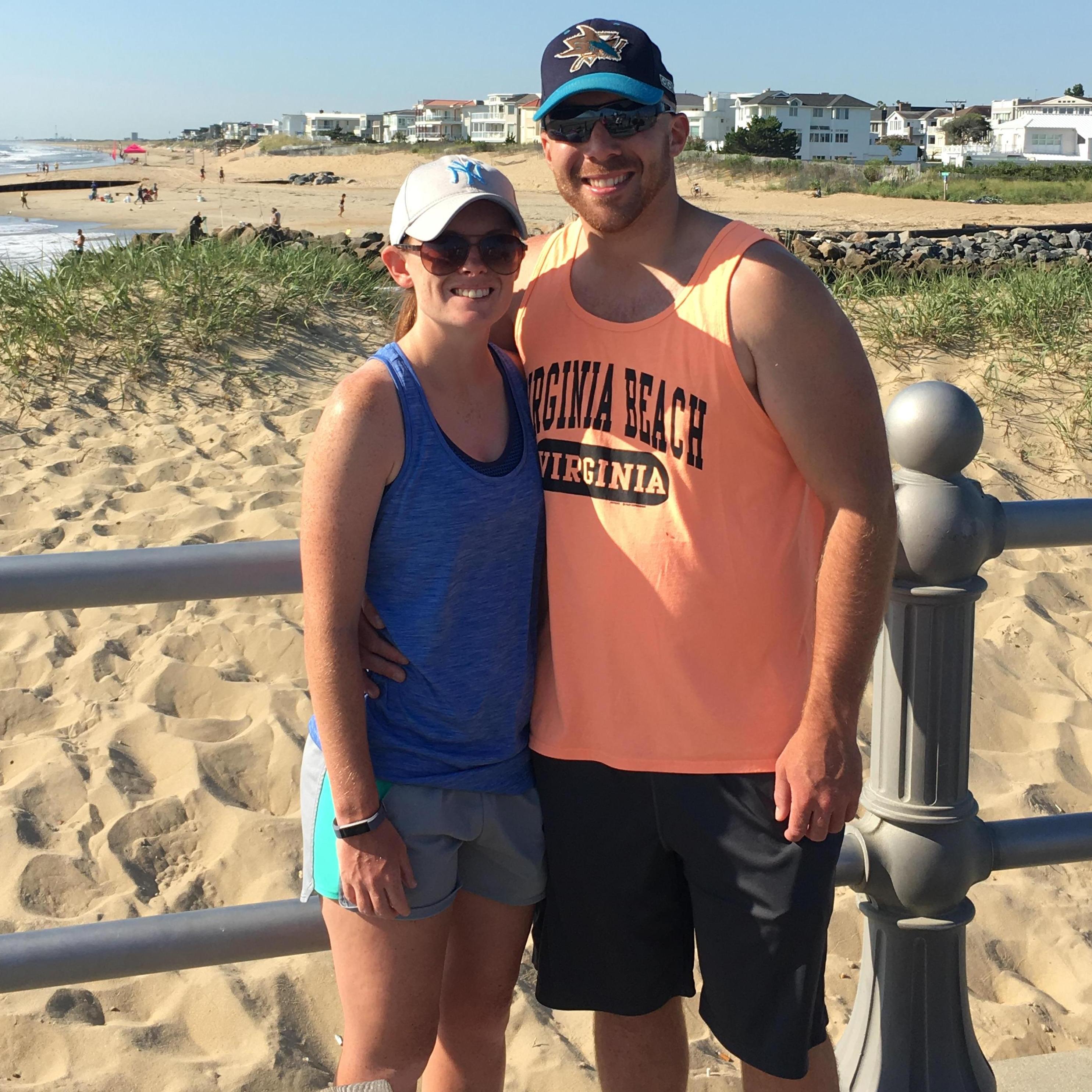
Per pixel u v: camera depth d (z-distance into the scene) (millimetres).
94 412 7234
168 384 7582
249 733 4020
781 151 88562
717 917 1891
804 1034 1849
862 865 2086
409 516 1737
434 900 1820
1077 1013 2924
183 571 1747
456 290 1723
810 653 1900
